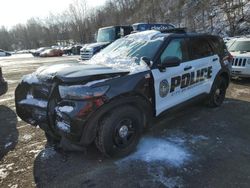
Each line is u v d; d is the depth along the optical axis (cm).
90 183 297
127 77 334
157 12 4219
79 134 299
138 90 341
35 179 308
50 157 359
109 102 310
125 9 5472
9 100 689
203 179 300
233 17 2597
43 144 401
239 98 656
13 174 319
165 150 368
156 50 392
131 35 486
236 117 505
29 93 365
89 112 296
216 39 551
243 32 2478
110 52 450
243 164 331
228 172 313
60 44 6744
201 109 556
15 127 476
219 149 371
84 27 5653
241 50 891
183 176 306
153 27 1488
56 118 316
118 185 292
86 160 346
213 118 499
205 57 496
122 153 345
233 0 2728
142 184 292
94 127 308
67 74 313
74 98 298
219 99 573
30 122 376
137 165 330
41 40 8100
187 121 484
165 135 421
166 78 391
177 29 486
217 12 2928
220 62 541
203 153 359
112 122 322
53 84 321
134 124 352
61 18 6512
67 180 303
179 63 391
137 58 395
